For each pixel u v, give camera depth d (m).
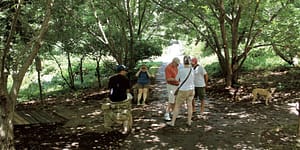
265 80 15.12
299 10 12.89
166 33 16.55
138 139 7.72
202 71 9.97
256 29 13.59
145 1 14.39
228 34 14.99
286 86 13.41
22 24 7.22
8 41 5.52
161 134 8.06
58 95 15.78
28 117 10.03
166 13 14.78
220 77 17.73
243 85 14.20
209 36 15.04
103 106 8.23
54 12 10.15
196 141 7.50
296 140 7.32
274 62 19.80
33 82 20.11
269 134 7.85
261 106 10.82
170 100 9.27
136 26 16.77
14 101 5.68
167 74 9.23
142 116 9.93
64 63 20.78
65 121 9.59
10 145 5.61
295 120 9.01
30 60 5.91
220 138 7.68
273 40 13.28
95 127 8.80
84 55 16.66
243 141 7.41
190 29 15.40
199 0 12.64
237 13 13.39
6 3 6.69
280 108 10.43
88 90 16.27
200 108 10.70
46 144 7.43
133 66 14.83
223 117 9.58
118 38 14.75
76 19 12.96
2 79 5.47
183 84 8.55
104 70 19.12
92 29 14.45
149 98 12.81
